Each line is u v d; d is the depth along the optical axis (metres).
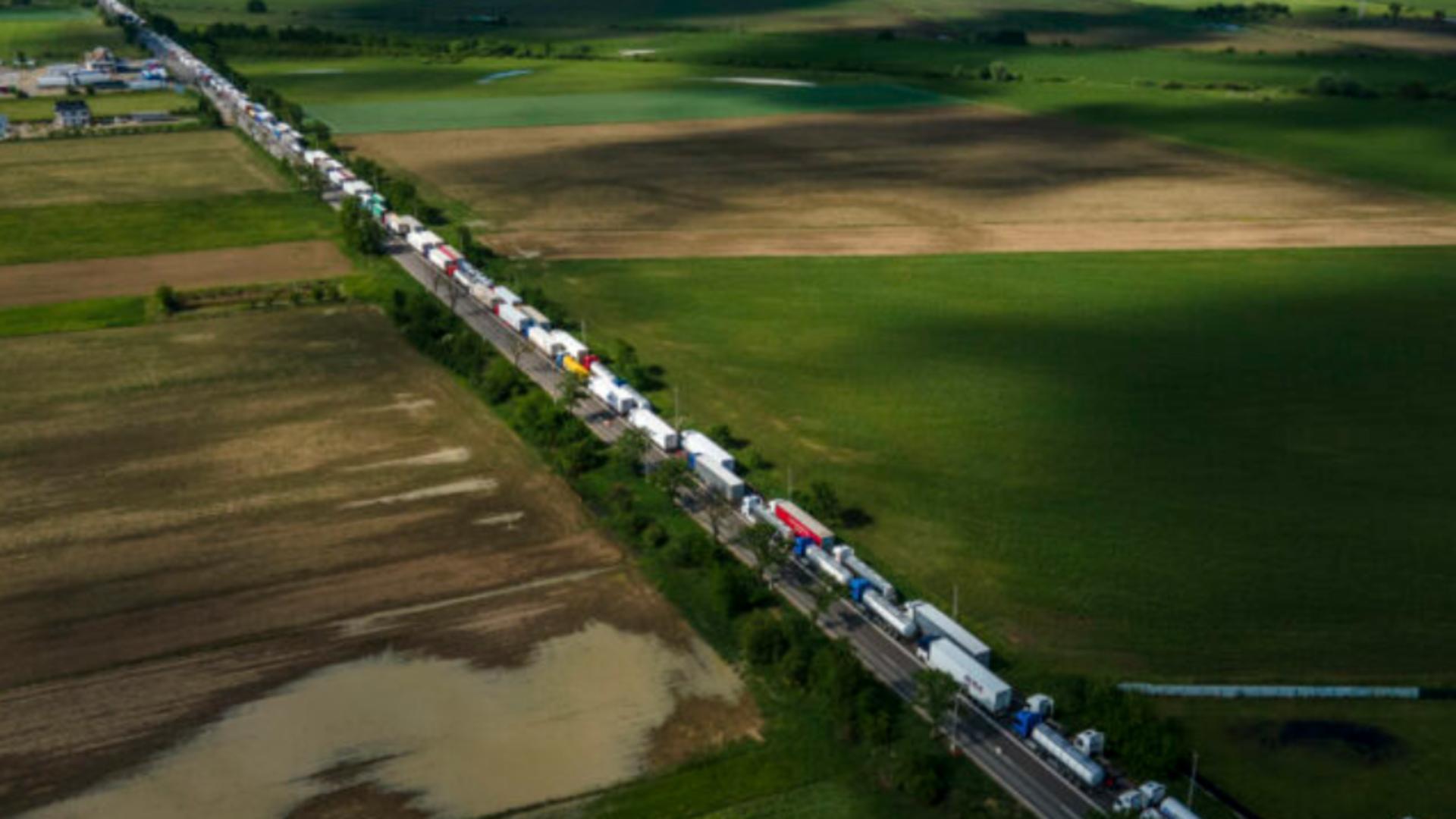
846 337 199.88
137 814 96.19
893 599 125.12
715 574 127.50
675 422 169.50
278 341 198.62
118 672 113.94
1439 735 105.00
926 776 97.81
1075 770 100.88
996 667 115.75
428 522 142.00
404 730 106.31
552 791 99.06
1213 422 167.00
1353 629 119.88
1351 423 166.50
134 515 142.50
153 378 182.50
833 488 150.12
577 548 136.88
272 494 148.00
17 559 132.88
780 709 109.38
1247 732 106.00
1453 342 195.62
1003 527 140.62
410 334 198.38
